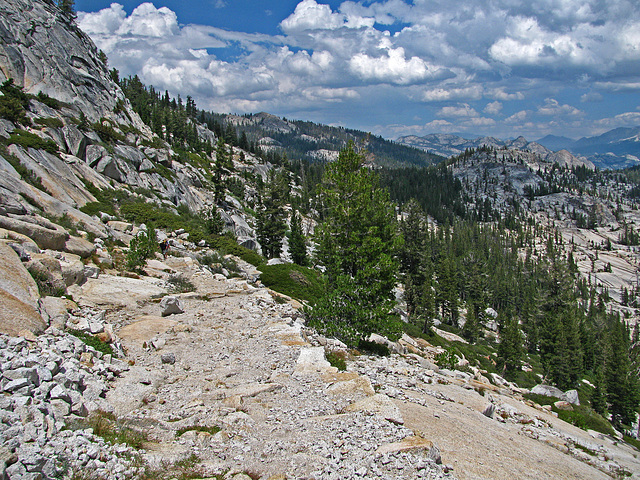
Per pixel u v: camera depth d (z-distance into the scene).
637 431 48.28
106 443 5.09
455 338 61.81
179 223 37.81
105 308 14.13
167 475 4.82
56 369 6.60
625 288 161.62
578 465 8.88
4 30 42.47
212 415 7.08
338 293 16.58
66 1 57.50
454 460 6.51
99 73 59.34
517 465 7.23
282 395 8.73
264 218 60.75
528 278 136.75
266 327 15.08
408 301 56.56
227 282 24.31
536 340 76.44
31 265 11.90
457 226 198.75
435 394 11.19
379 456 5.87
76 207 27.97
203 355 11.27
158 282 20.41
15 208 16.11
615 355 52.16
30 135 30.53
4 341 7.00
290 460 5.66
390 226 20.94
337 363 11.84
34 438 4.43
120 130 52.88
